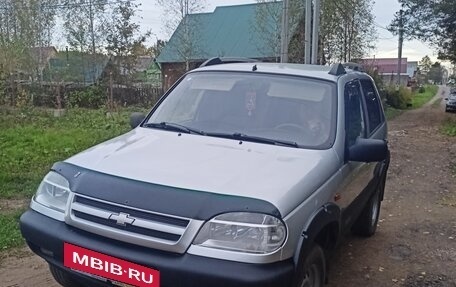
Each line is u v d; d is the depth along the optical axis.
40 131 12.54
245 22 38.16
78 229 2.97
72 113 17.41
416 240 5.85
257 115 3.93
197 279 2.63
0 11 30.98
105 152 3.45
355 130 4.26
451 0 25.77
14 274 4.28
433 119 27.95
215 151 3.42
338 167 3.62
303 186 3.03
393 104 36.97
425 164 11.84
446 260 5.21
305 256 2.92
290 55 25.80
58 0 33.16
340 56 30.31
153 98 30.91
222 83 4.28
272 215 2.70
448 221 6.71
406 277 4.71
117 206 2.83
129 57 32.66
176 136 3.79
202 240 2.69
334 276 4.64
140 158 3.27
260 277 2.61
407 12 28.38
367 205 5.54
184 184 2.87
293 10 25.27
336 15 28.91
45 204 3.22
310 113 3.89
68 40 33.03
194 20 35.56
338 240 3.70
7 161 8.53
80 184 3.02
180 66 37.47
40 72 31.70
